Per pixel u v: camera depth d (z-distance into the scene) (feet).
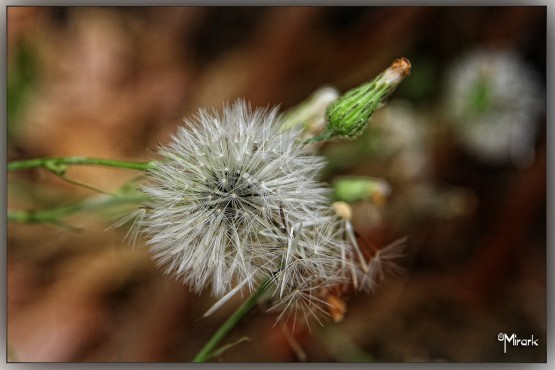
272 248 0.38
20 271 0.53
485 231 0.57
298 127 0.40
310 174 0.39
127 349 0.52
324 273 0.39
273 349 0.52
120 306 0.53
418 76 0.58
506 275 0.56
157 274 0.53
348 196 0.42
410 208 0.54
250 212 0.38
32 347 0.52
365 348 0.53
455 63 0.58
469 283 0.55
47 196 0.53
